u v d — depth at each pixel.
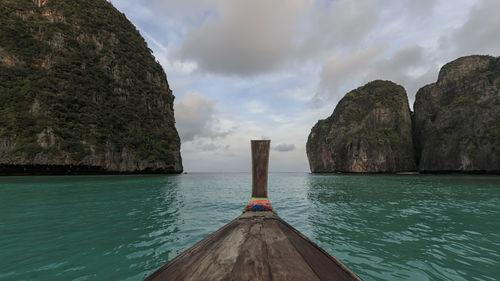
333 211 11.03
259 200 6.17
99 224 7.86
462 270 4.60
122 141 48.06
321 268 2.45
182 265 2.50
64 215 9.18
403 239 6.61
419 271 4.55
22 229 7.14
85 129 43.00
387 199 15.24
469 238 6.67
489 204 12.86
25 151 35.56
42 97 40.75
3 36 43.09
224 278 2.20
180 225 7.95
